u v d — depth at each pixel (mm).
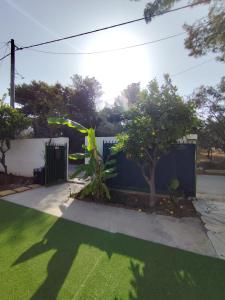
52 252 3451
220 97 12883
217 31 5648
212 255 3365
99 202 6320
